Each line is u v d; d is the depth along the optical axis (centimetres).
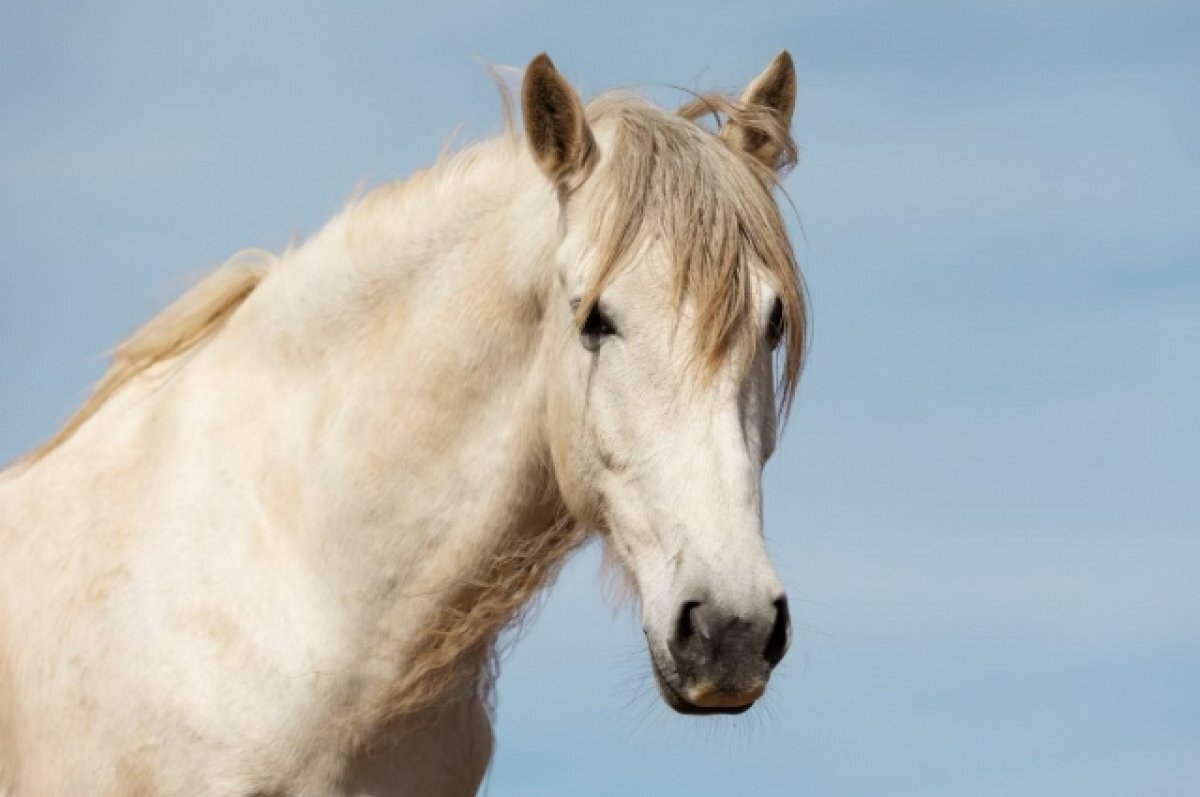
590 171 1102
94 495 1171
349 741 1125
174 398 1184
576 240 1084
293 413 1159
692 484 1030
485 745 1200
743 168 1093
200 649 1110
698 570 1019
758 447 1055
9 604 1167
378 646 1133
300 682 1115
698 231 1052
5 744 1167
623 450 1058
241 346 1185
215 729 1102
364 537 1131
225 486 1146
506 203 1139
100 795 1120
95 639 1129
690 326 1041
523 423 1127
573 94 1098
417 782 1156
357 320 1155
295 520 1143
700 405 1038
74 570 1150
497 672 1202
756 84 1180
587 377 1076
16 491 1209
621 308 1053
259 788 1108
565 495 1111
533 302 1121
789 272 1072
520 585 1147
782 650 1019
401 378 1138
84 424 1222
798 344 1078
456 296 1137
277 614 1122
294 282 1176
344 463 1138
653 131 1095
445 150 1184
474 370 1131
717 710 1022
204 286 1227
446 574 1134
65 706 1131
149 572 1129
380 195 1178
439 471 1133
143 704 1109
